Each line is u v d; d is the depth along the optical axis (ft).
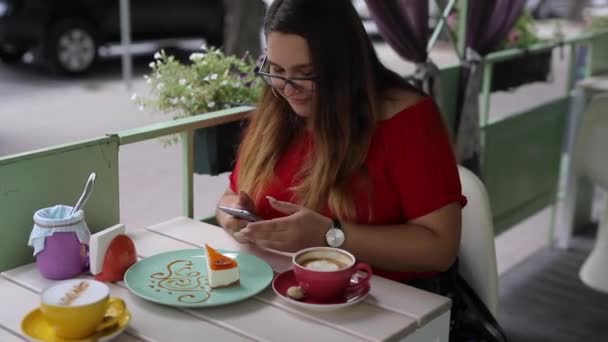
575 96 12.19
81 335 3.99
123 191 11.77
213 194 9.62
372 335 4.16
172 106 7.34
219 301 4.42
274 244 4.97
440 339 4.63
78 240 4.79
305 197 5.40
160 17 24.06
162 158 13.66
